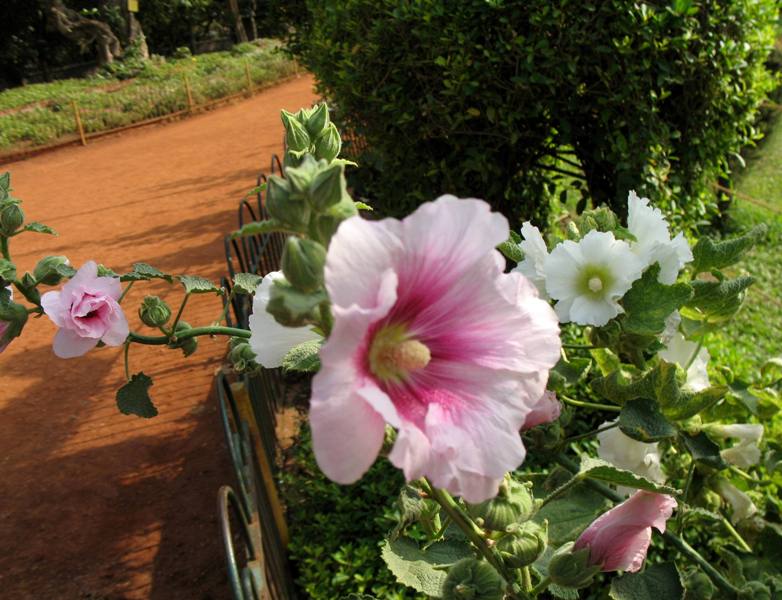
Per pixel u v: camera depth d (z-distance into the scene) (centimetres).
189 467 472
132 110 1773
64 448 509
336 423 77
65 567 405
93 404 559
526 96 469
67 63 3156
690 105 491
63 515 445
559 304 159
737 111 522
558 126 490
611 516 132
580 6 442
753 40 501
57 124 1655
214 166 1287
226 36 3669
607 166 504
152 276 183
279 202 96
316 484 397
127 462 485
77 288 172
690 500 214
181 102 1838
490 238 90
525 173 536
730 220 797
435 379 94
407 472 81
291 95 2003
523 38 444
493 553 118
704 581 177
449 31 467
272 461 406
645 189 477
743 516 213
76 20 2534
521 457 90
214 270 787
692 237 587
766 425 313
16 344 666
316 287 90
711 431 202
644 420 154
